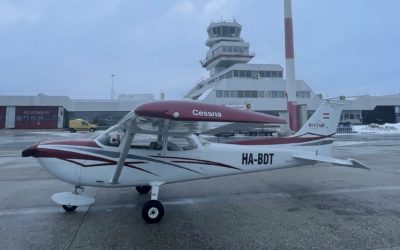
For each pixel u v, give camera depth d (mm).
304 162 5906
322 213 4832
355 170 9023
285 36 20188
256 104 44562
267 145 5953
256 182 7289
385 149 15133
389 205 5281
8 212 4910
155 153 5000
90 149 4793
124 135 4938
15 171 9031
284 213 4844
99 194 6043
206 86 53969
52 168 4672
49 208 5145
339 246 3543
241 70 45656
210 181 7391
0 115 42938
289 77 20094
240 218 4598
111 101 51375
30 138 25234
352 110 54406
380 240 3719
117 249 3486
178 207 5207
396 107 55312
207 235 3906
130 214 4801
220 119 3627
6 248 3518
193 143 5242
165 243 3654
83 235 3910
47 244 3627
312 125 6207
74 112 50375
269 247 3525
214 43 54562
